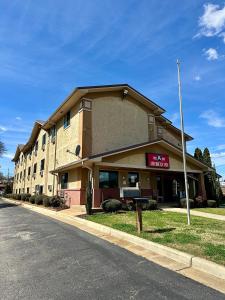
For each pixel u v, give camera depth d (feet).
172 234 25.53
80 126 61.41
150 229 28.55
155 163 59.06
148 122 73.72
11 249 22.86
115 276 16.10
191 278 15.74
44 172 88.79
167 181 73.67
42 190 89.45
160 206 59.21
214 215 42.37
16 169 165.58
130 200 49.37
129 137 68.08
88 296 13.39
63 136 73.61
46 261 19.26
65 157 69.77
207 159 77.71
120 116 67.87
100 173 58.29
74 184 60.70
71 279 15.70
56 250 22.22
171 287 14.44
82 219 38.68
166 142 61.00
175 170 62.69
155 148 60.75
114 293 13.73
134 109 71.46
